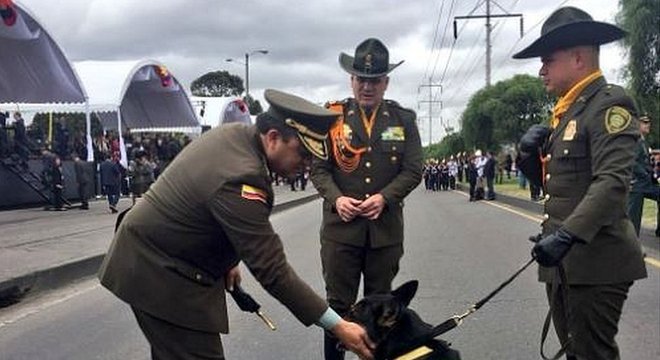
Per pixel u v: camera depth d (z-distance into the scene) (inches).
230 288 134.6
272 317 286.4
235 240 116.7
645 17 858.8
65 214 708.7
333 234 185.6
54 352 242.2
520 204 905.5
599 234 134.6
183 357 123.2
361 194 183.2
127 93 1348.4
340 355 182.4
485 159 1108.5
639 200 409.4
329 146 184.4
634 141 128.6
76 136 994.7
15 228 564.1
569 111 137.3
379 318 138.6
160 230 120.2
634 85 881.5
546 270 146.5
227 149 120.3
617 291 136.0
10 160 777.6
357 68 182.7
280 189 1499.8
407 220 724.7
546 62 141.8
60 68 873.5
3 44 805.9
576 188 135.2
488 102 2084.2
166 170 126.2
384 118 184.9
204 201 117.5
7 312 302.8
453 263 411.8
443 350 139.9
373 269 187.2
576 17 137.8
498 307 292.4
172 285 120.6
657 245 431.5
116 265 123.3
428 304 301.4
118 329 270.7
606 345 138.9
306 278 367.9
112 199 740.0
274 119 120.5
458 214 802.2
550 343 239.9
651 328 255.3
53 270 354.3
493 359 224.2
